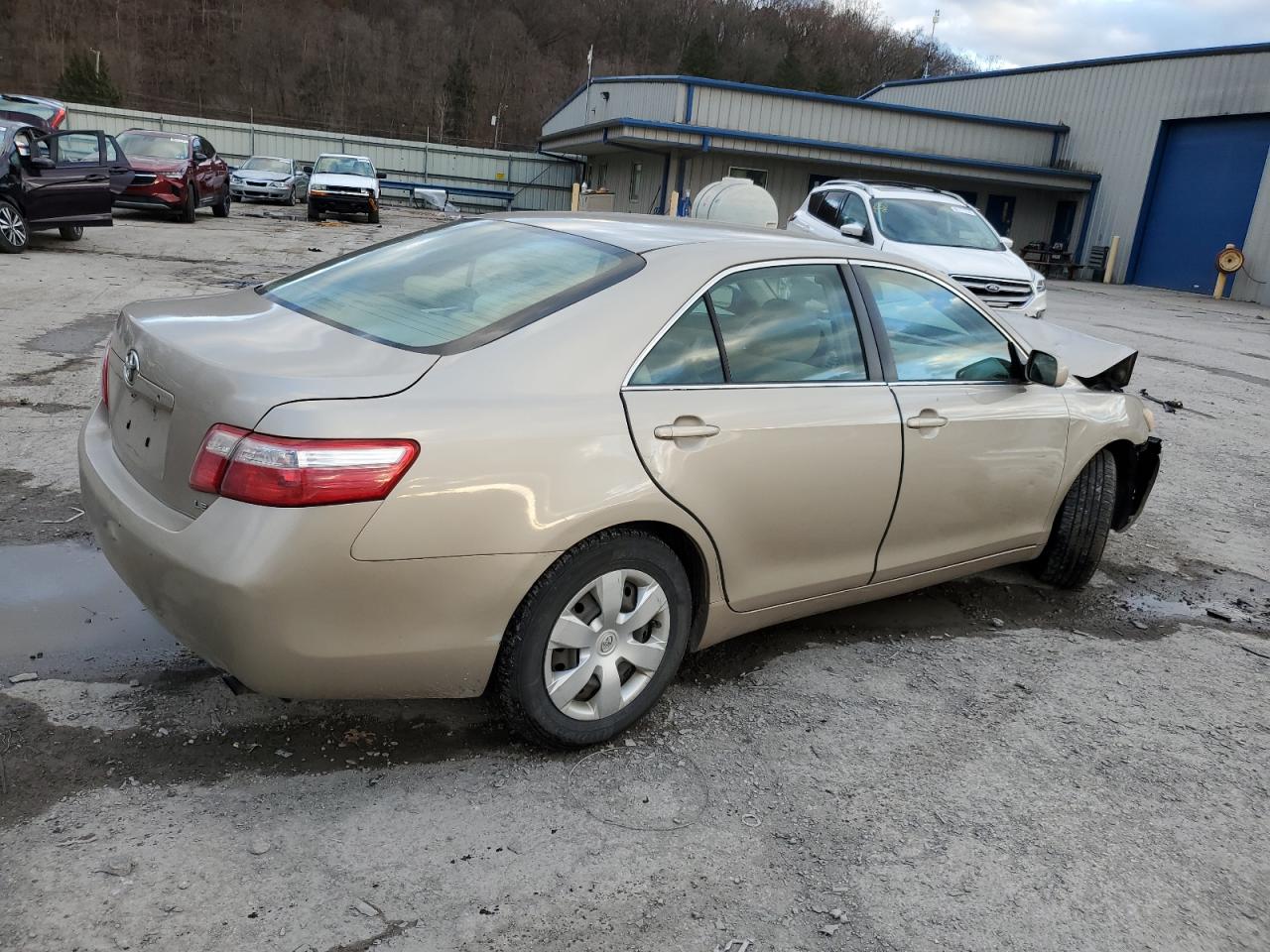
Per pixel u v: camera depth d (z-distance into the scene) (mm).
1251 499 6473
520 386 2613
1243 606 4648
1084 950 2309
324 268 3445
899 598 4383
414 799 2639
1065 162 30312
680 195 25766
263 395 2342
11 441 5199
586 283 2916
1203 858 2691
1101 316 17234
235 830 2451
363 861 2387
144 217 20359
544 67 87688
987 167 28469
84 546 4016
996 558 4102
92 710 2891
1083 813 2846
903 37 102312
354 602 2377
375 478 2324
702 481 2887
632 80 29281
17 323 8211
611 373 2760
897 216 11375
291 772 2709
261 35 83875
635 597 2900
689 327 2961
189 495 2439
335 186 24000
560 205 44250
